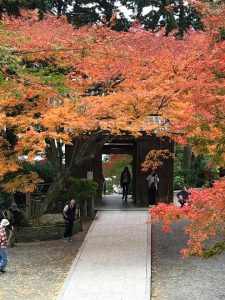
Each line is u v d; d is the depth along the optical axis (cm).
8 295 1267
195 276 1434
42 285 1354
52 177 2467
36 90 1502
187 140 1203
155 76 1598
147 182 2594
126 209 2516
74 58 1647
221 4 1198
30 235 1898
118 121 1527
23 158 2423
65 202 2236
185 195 2106
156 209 1041
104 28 1664
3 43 1055
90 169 2580
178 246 1797
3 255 1462
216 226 945
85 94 1698
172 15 2883
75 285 1327
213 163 1314
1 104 1605
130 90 1633
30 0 2620
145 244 1789
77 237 1956
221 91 1070
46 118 1548
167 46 1733
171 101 1571
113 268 1490
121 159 3697
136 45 1689
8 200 2066
